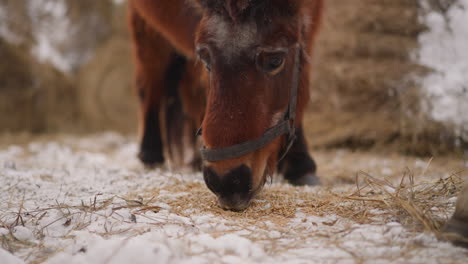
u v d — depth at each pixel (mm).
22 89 9742
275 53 2574
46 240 2258
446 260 1900
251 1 2523
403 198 2697
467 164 5180
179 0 3693
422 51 6324
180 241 2043
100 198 2902
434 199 2697
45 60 10219
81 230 2350
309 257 1974
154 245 1886
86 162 5840
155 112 5078
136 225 2387
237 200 2562
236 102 2496
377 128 6500
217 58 2539
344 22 6535
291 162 4145
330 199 2932
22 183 3348
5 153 6742
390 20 6363
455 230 2096
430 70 6223
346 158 6129
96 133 10414
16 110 9602
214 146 2486
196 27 3588
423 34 6332
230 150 2467
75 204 2764
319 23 3785
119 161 6578
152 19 4094
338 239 2172
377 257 1952
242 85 2512
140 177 3824
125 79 10805
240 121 2482
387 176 4355
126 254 1861
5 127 9438
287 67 2846
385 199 2742
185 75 5074
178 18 3797
